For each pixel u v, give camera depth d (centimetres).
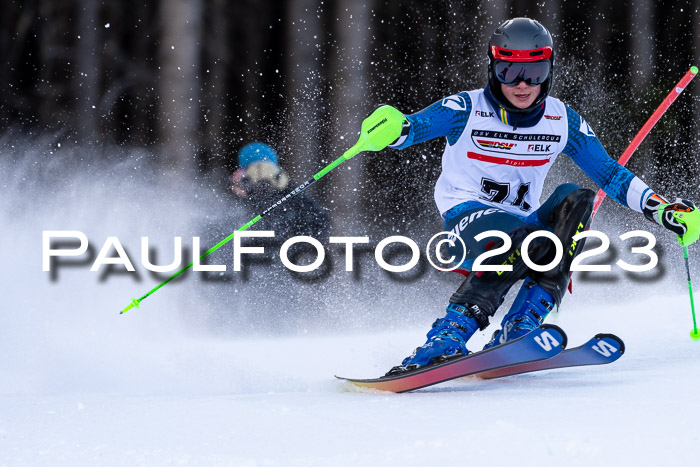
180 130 3947
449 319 1109
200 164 4259
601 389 955
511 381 1102
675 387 933
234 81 5047
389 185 3916
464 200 1201
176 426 845
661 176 3962
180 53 3988
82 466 712
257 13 5069
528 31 1125
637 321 1645
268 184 2461
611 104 4075
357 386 1107
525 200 1223
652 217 1184
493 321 2114
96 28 4841
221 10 4909
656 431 723
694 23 4978
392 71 4731
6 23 4922
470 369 1031
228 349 1561
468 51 4812
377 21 4753
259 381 1241
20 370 1358
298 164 4094
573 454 665
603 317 1719
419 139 1148
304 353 1494
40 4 4872
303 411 894
